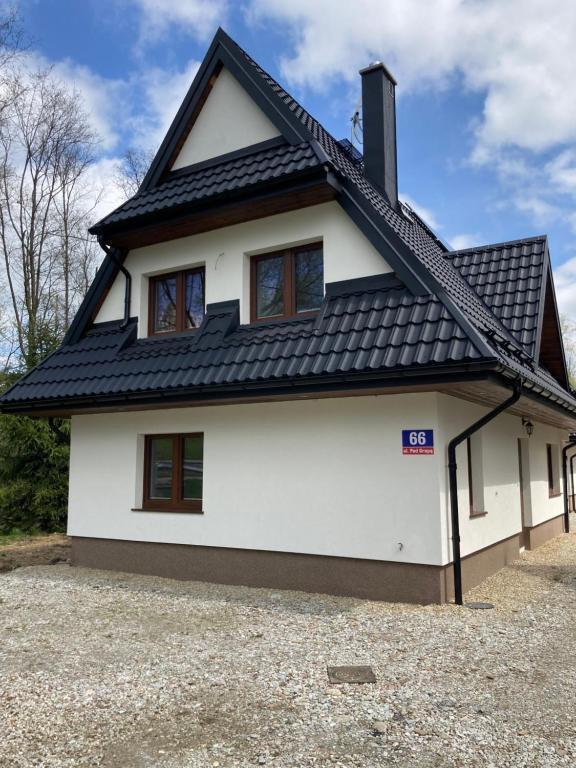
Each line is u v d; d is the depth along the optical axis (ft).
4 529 52.60
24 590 30.25
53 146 91.45
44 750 13.58
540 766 12.66
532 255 39.01
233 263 34.17
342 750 13.41
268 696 16.30
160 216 34.58
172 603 27.02
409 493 26.30
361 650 19.98
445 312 25.41
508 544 37.22
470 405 29.99
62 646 20.85
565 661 18.95
